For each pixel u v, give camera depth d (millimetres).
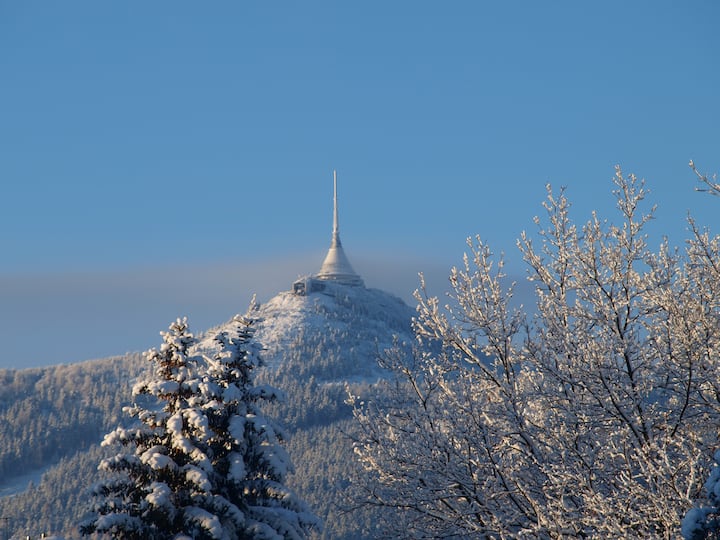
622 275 35906
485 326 37688
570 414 33875
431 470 36656
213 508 53000
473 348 39094
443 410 37281
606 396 33812
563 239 37562
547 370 35094
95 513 52812
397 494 39000
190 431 55688
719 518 24375
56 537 51312
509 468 34438
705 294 34281
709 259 35250
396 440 38750
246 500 56875
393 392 39969
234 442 55719
